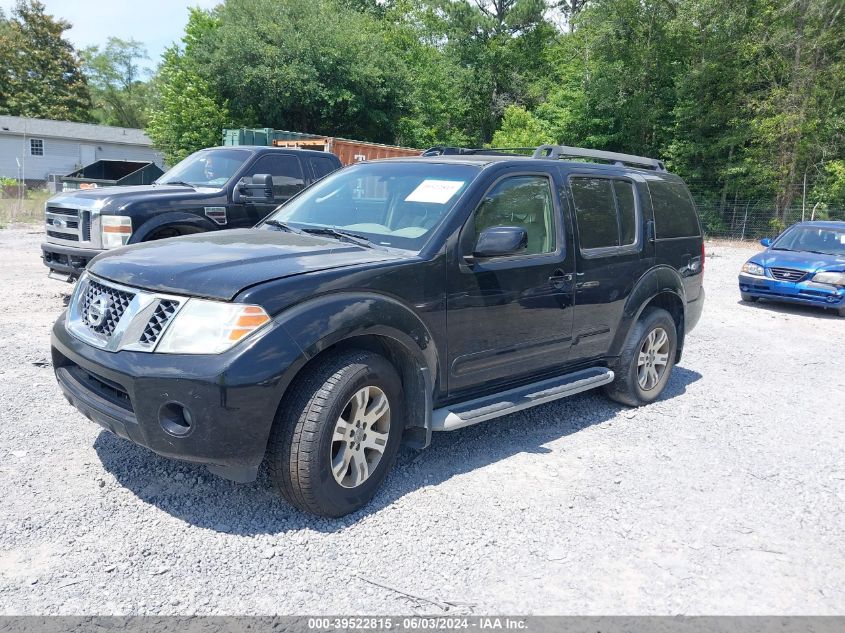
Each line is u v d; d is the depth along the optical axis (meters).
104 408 3.36
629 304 5.31
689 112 28.53
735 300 12.51
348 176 4.87
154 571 2.96
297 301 3.25
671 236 5.87
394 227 4.13
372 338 3.71
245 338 3.09
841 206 26.89
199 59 32.81
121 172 19.62
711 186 29.81
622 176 5.48
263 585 2.92
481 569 3.14
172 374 3.05
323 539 3.31
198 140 32.78
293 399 3.29
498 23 45.16
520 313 4.36
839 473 4.52
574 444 4.80
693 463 4.56
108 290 3.45
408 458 4.36
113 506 3.50
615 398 5.68
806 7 25.78
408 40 44.31
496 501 3.82
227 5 33.75
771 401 6.17
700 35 28.42
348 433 3.45
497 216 4.27
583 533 3.52
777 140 26.80
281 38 32.69
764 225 27.42
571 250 4.75
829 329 10.11
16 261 12.27
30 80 59.12
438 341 3.89
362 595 2.89
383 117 34.75
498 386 4.41
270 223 4.66
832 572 3.29
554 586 3.04
